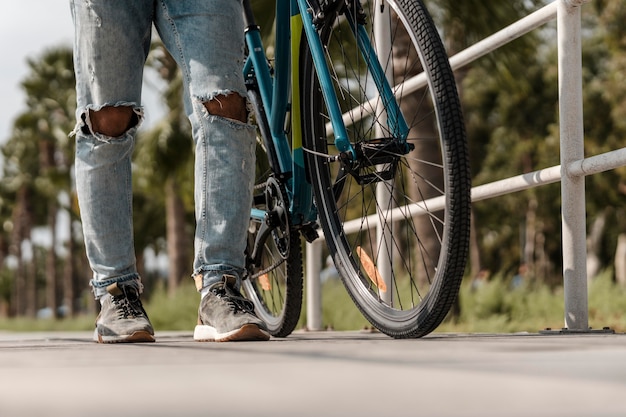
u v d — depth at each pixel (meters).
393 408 0.58
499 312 10.90
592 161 2.65
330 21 2.46
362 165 2.30
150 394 0.70
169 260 21.97
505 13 9.07
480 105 27.42
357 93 2.66
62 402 0.65
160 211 31.30
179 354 1.41
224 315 2.35
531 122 25.94
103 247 2.49
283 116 2.77
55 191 39.12
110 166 2.49
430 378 0.83
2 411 0.58
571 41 2.81
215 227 2.43
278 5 2.69
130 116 2.49
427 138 2.30
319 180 2.65
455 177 2.09
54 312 45.78
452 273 2.10
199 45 2.40
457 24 9.30
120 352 1.57
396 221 3.58
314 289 5.03
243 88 2.45
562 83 2.82
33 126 37.78
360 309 2.54
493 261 36.31
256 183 3.08
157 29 2.52
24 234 46.66
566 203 2.79
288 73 2.72
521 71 9.89
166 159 16.27
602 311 11.08
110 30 2.41
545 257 32.31
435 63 2.13
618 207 25.69
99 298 2.52
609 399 0.62
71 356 1.42
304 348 1.52
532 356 1.17
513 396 0.65
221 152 2.42
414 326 2.24
